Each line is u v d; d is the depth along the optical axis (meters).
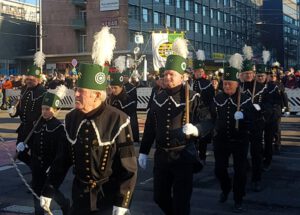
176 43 5.03
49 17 57.38
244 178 6.36
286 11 92.12
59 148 3.77
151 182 8.13
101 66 3.57
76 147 3.55
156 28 58.62
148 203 6.81
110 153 3.51
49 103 5.88
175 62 4.87
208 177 8.51
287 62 92.12
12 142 13.21
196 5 70.56
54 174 3.75
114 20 53.16
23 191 7.64
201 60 9.69
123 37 52.72
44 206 3.72
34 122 7.00
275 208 6.61
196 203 6.83
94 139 3.48
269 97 8.01
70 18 56.16
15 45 56.03
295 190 7.59
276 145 10.84
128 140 3.54
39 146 5.89
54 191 3.77
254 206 6.70
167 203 4.90
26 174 8.95
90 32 54.75
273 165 9.59
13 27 55.75
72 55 54.03
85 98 3.52
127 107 8.13
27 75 7.22
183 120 4.78
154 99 5.02
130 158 3.53
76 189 3.62
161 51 22.72
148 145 5.04
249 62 7.93
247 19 85.94
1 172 9.16
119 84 8.12
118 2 52.97
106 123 3.53
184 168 4.70
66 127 3.66
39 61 7.70
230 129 6.27
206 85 9.52
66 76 25.98
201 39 71.69
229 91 6.32
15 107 7.35
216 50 76.50
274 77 10.09
